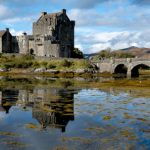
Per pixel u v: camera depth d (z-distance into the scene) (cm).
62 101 5397
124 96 6134
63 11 18750
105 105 4925
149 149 2620
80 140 2859
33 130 3225
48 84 8962
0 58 16162
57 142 2803
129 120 3722
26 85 8550
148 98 5822
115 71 16175
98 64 16512
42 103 5134
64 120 3734
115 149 2616
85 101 5394
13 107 4712
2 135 3006
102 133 3102
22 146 2684
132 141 2825
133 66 15388
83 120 3734
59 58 16238
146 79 11306
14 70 15412
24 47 18162
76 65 15825
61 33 18562
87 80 10881
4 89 7400
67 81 10356
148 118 3850
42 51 17688
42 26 18412
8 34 18112
